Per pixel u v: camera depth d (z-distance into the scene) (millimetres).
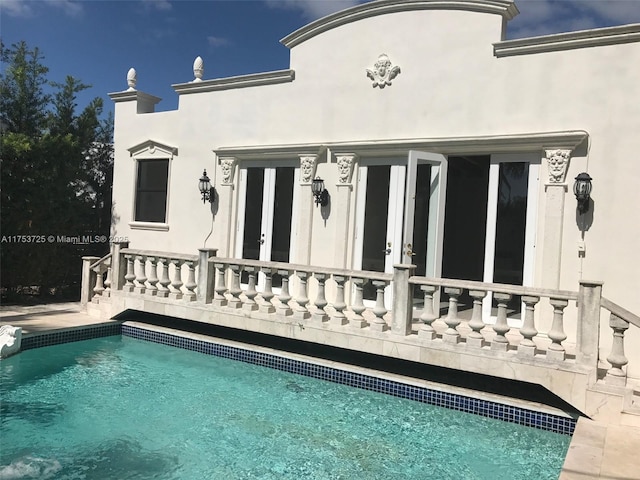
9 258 10086
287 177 8867
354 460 4520
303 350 7520
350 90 8117
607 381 4910
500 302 5547
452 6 7215
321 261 8344
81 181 11969
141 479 4031
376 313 6289
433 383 6039
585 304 5051
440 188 7199
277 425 5262
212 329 8586
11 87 10359
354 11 7977
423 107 7480
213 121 9633
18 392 5969
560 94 6512
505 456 4672
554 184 6457
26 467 4160
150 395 6016
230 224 9445
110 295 8867
